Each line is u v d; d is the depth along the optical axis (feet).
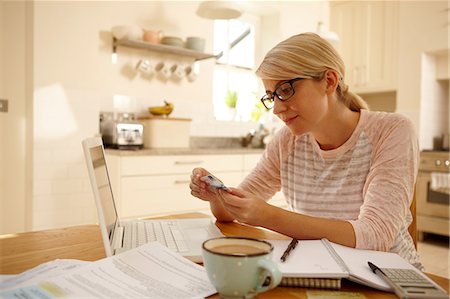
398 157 3.29
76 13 9.33
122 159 8.41
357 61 14.16
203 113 11.95
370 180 3.39
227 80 13.44
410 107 12.67
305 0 14.20
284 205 11.62
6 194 8.92
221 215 3.71
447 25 11.77
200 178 3.63
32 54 8.75
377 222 2.91
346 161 3.78
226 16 10.23
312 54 3.22
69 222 9.29
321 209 3.90
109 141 9.71
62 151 9.16
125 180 8.47
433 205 11.60
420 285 2.01
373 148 3.64
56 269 2.27
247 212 2.83
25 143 9.07
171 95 11.23
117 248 2.72
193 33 11.53
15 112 8.95
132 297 1.91
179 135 10.41
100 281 2.05
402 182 3.17
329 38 11.30
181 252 2.61
